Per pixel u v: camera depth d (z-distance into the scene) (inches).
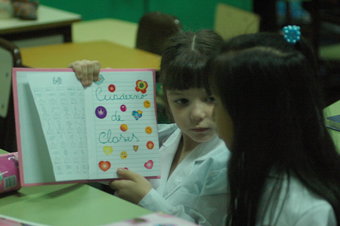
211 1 219.1
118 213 44.3
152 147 52.4
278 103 40.4
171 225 37.1
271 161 41.5
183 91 54.2
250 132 40.8
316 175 42.0
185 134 58.9
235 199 43.5
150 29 119.8
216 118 43.6
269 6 188.4
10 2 132.0
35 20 130.9
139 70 53.1
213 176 54.0
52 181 48.8
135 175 51.4
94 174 50.6
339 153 46.8
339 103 71.2
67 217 43.6
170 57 55.2
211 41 55.7
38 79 49.5
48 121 48.9
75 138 49.9
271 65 40.2
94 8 189.0
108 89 52.1
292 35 43.6
